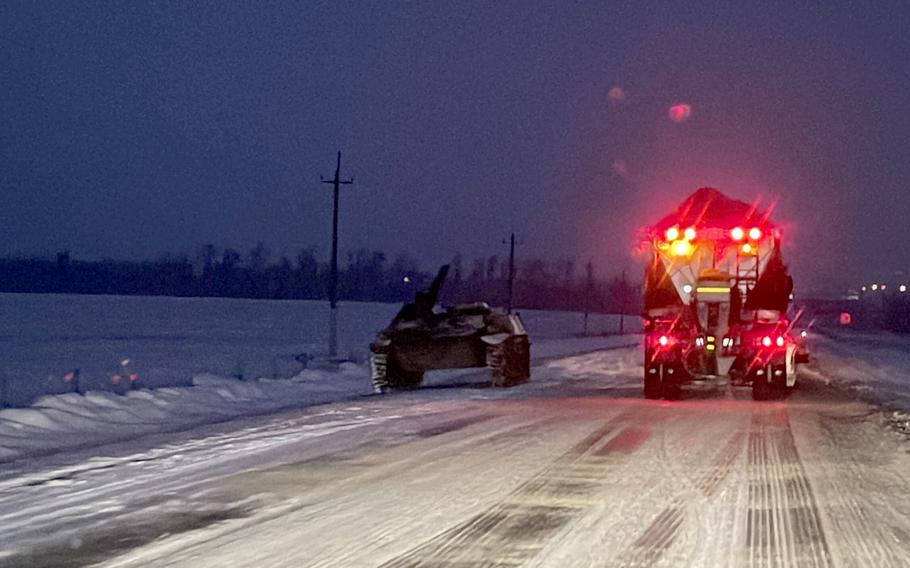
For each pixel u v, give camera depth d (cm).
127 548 980
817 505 1197
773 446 1700
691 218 2569
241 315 10844
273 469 1443
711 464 1502
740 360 2527
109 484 1331
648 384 2592
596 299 16700
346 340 6419
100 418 2133
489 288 16050
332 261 4591
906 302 14312
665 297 2577
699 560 939
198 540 1012
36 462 1532
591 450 1642
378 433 1859
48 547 986
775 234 2544
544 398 2655
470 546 988
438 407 2383
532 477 1380
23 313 10156
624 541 1012
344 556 948
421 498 1229
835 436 1842
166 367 3947
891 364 4625
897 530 1063
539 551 970
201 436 1822
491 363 2984
